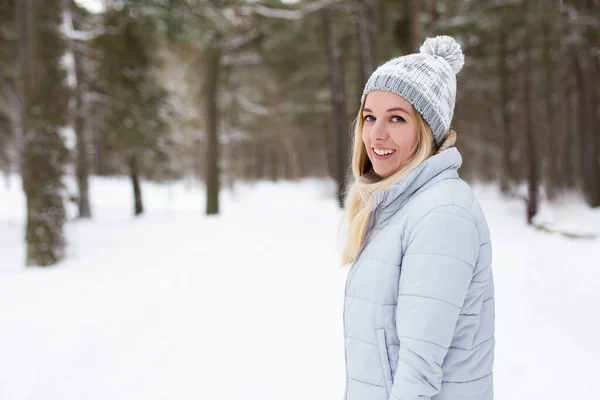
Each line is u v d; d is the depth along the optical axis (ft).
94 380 10.79
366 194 4.35
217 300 16.74
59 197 24.41
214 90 50.85
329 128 87.66
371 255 3.98
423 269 3.46
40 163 23.93
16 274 21.39
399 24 50.26
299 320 14.55
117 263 23.81
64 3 26.12
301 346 12.60
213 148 50.65
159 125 54.44
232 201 78.48
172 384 10.61
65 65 25.31
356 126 4.67
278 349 12.42
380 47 53.31
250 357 11.95
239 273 20.94
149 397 10.07
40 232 23.67
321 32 63.00
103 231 37.35
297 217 44.98
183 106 79.36
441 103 3.99
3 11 37.17
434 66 4.03
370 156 4.31
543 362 11.43
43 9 24.32
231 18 49.19
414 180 3.93
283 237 31.71
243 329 13.85
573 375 10.73
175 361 11.74
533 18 47.26
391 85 3.98
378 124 4.09
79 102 48.67
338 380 10.74
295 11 53.16
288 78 65.46
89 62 51.21
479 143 78.38
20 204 62.75
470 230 3.56
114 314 15.26
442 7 51.67
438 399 3.71
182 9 36.42
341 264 4.77
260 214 48.96
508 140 64.18
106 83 48.44
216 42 49.34
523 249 25.45
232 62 59.31
